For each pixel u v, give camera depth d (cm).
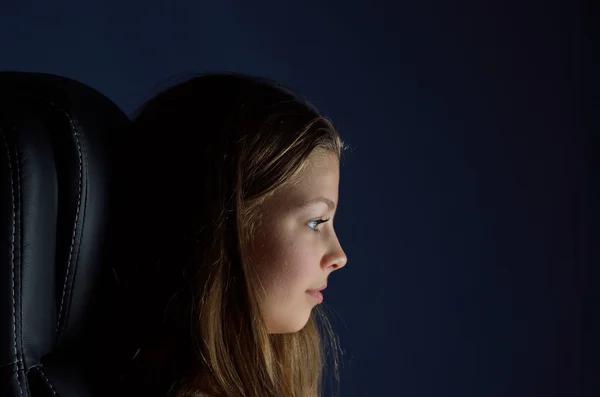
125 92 147
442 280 174
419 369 173
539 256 180
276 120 90
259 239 89
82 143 73
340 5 166
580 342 183
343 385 167
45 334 72
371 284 169
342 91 166
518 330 179
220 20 155
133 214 81
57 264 72
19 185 69
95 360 79
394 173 170
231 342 87
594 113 181
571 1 180
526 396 180
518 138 178
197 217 86
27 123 70
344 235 167
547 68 179
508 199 178
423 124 172
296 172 89
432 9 172
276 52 161
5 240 68
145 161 84
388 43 169
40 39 140
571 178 181
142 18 148
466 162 175
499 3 176
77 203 72
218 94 92
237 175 87
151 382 84
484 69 175
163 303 85
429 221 173
